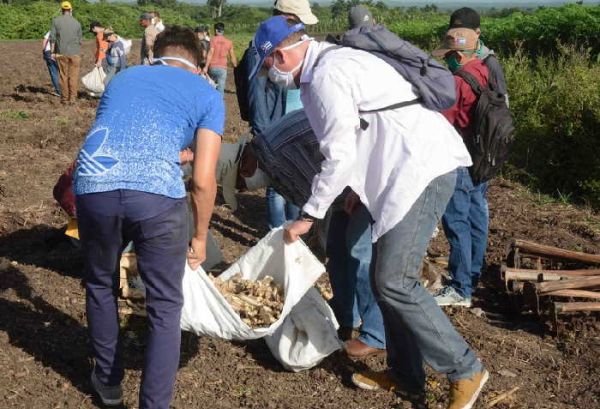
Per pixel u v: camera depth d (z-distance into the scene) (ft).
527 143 30.12
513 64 33.53
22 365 13.66
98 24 49.11
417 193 11.59
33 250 19.66
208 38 49.39
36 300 16.26
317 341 13.89
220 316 12.68
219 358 14.70
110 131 10.95
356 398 13.67
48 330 15.03
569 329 16.78
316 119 11.73
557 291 16.69
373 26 12.30
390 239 11.83
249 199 26.00
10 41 111.55
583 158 28.35
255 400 13.42
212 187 11.38
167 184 11.00
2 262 18.15
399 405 13.47
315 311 14.12
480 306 18.34
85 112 43.65
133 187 10.76
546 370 15.19
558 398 14.20
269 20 12.12
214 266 17.16
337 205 14.37
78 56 47.03
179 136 11.21
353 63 11.61
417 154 11.65
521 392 14.26
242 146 16.06
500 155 15.60
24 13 134.41
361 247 14.14
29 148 32.30
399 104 11.82
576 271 17.51
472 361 12.46
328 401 13.53
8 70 65.00
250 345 15.33
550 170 29.27
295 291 13.30
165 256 11.17
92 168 10.87
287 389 13.84
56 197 17.28
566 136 28.91
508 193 28.22
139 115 11.02
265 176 15.64
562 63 35.76
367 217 13.94
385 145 11.76
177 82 11.37
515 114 31.07
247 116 19.44
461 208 16.62
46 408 12.57
